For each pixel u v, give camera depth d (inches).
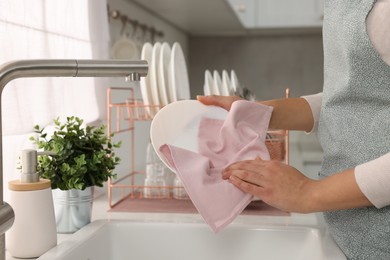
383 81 31.8
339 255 35.1
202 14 107.3
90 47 60.9
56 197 42.1
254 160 34.6
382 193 29.3
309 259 40.1
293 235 42.5
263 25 131.6
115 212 49.9
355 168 30.4
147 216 47.7
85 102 59.3
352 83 32.8
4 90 40.3
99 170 42.6
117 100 74.7
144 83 53.7
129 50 77.4
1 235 28.7
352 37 31.4
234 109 39.1
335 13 33.9
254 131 39.5
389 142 32.3
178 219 45.6
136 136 85.1
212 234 43.3
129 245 43.8
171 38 125.8
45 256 34.0
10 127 40.9
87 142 41.8
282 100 42.4
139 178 75.6
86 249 38.4
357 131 33.8
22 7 43.6
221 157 38.4
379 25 30.5
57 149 39.8
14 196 35.2
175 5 95.3
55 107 50.6
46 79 47.8
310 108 42.2
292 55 147.3
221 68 149.1
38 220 35.5
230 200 35.3
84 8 59.2
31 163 35.9
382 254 33.4
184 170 36.1
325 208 31.1
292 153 114.3
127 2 86.4
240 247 43.1
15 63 29.1
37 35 46.8
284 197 32.0
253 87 148.8
